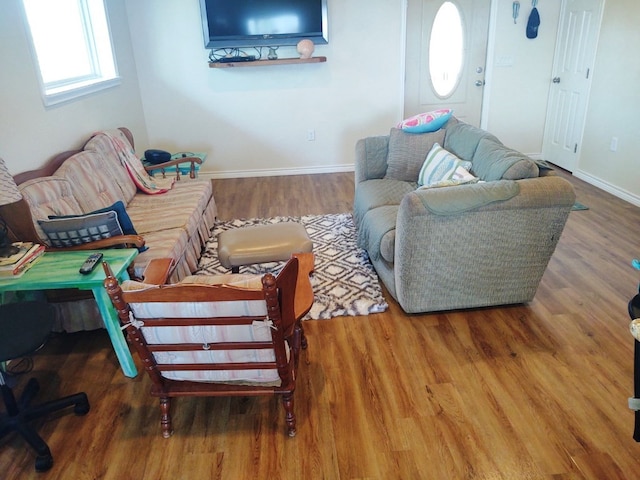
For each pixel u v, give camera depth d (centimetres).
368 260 312
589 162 450
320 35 454
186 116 485
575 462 165
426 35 475
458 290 243
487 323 245
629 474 160
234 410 195
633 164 394
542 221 225
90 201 280
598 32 420
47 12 325
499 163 244
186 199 334
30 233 216
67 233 217
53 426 189
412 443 175
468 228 222
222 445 178
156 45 455
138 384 212
